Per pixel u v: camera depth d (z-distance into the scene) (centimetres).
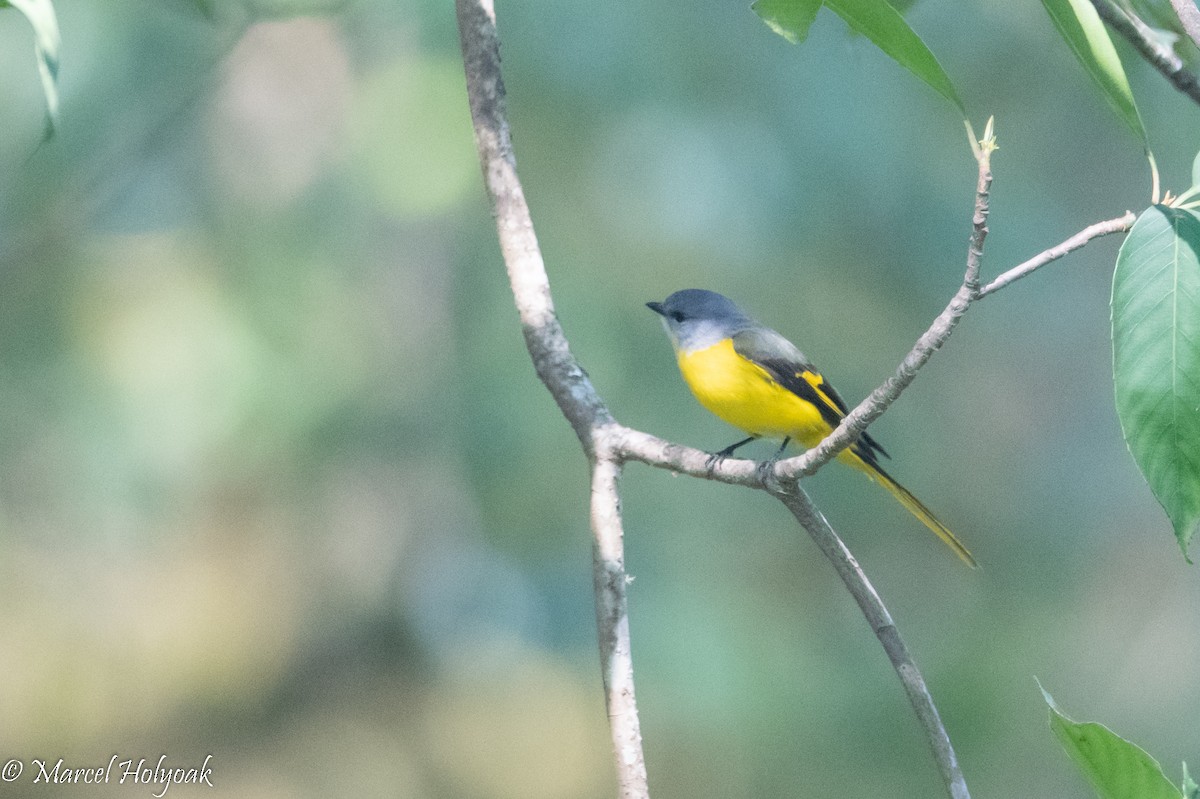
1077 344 1583
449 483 1513
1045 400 1588
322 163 1403
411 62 1174
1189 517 341
